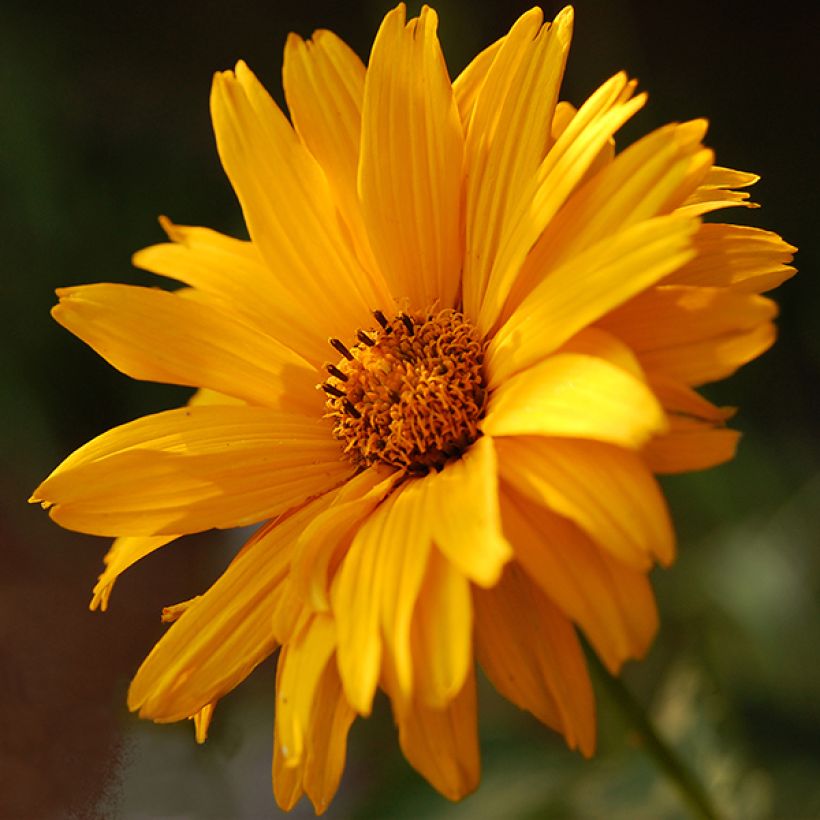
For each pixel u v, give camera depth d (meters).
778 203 0.51
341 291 0.35
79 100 0.57
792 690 0.40
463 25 0.44
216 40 0.60
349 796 0.43
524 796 0.39
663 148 0.32
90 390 0.53
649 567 0.31
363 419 0.34
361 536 0.32
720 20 0.55
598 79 0.50
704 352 0.32
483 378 0.33
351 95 0.34
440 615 0.31
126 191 0.55
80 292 0.34
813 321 0.47
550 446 0.31
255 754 0.44
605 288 0.31
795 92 0.54
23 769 0.38
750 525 0.42
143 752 0.40
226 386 0.34
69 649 0.44
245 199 0.34
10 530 0.52
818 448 0.45
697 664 0.39
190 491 0.33
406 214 0.34
